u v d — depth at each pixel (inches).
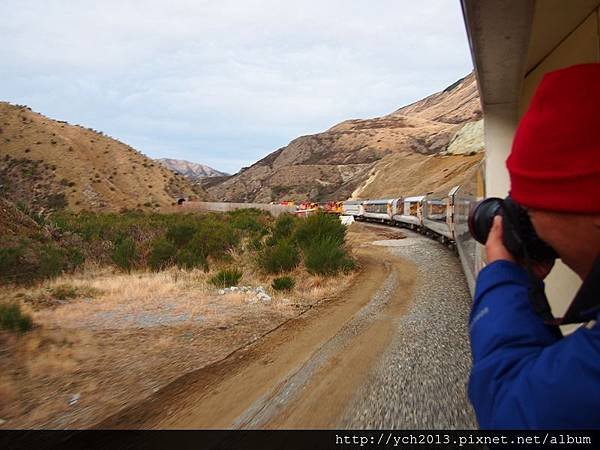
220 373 228.1
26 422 173.6
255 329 317.4
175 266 590.6
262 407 186.5
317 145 7445.9
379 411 177.6
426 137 7003.0
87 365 238.2
